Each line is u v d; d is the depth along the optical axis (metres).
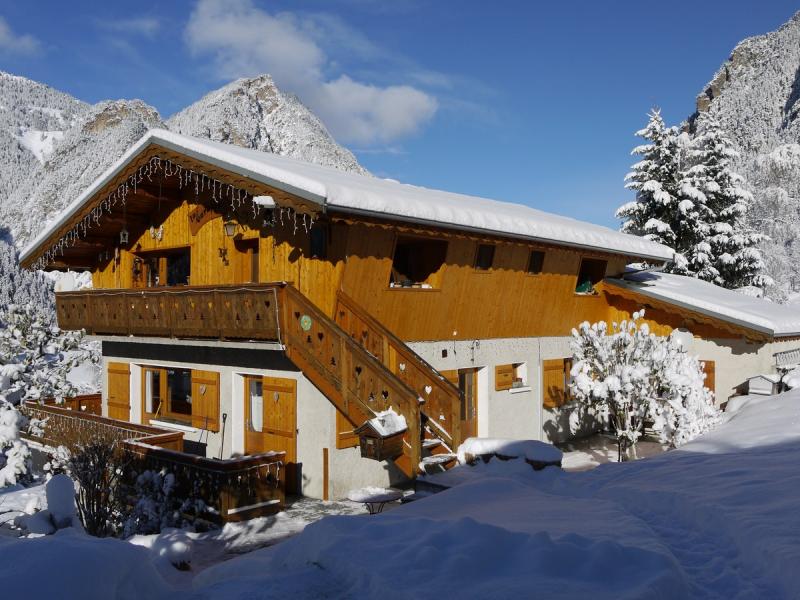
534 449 9.23
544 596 3.62
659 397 12.91
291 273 11.73
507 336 15.54
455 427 10.20
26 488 13.13
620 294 18.64
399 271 13.47
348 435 11.46
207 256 13.78
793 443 8.82
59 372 17.83
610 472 8.60
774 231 40.34
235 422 12.82
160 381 15.15
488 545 4.30
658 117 31.27
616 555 4.14
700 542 5.19
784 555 4.23
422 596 3.66
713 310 17.06
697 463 8.18
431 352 13.38
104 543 4.11
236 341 11.39
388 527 4.87
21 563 3.68
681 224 30.44
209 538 9.04
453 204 12.64
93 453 9.91
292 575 4.39
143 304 13.22
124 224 15.32
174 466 10.15
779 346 17.94
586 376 12.98
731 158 31.27
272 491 10.30
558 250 15.31
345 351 9.98
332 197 9.62
